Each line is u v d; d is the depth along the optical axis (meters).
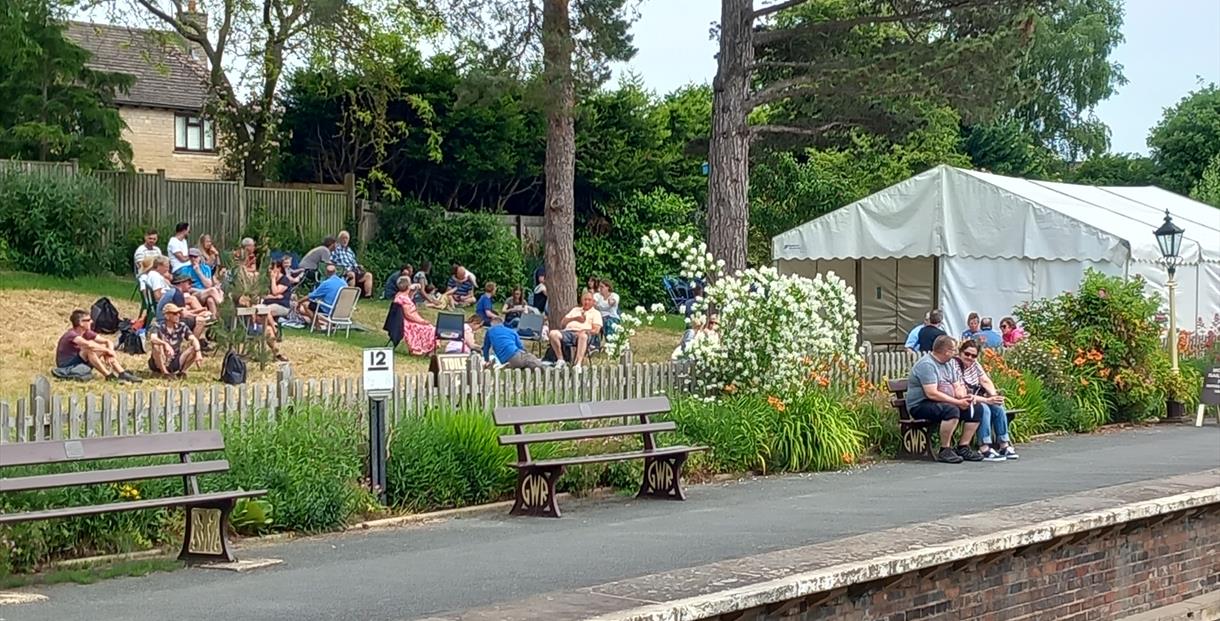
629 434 13.46
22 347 19.52
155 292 20.23
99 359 17.81
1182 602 12.24
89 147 33.22
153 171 43.41
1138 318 21.36
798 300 16.56
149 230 27.42
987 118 25.14
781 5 25.80
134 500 10.44
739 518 12.27
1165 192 36.06
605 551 10.62
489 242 34.94
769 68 27.89
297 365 20.58
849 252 28.00
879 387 17.84
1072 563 11.11
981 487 14.11
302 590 9.16
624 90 38.62
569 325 22.17
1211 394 21.20
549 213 26.78
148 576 9.71
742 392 16.28
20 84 33.56
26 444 9.40
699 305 17.05
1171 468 15.56
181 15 35.72
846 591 9.05
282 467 11.72
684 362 16.50
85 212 26.86
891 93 24.88
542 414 12.79
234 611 8.48
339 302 24.05
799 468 15.62
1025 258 25.94
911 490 13.99
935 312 22.27
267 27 35.69
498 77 24.94
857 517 12.17
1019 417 18.72
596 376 15.38
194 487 10.34
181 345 18.55
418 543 11.15
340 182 37.53
